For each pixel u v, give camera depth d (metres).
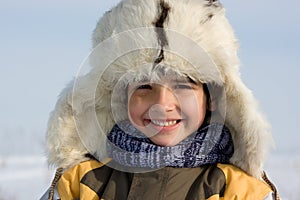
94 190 1.95
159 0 1.85
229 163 1.96
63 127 2.03
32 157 12.54
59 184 2.00
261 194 1.84
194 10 1.86
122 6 1.94
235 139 1.95
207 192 1.84
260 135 1.86
